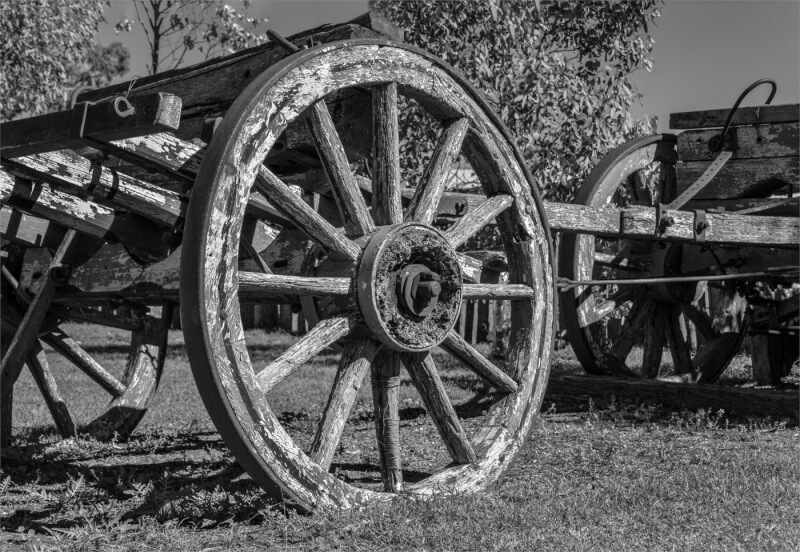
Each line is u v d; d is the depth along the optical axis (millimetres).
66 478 5039
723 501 4059
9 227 5285
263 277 3709
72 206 4656
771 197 8000
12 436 6391
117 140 3732
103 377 6441
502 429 4609
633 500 4086
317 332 3883
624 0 10875
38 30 15336
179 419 7727
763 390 7211
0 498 4488
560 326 10836
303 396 9227
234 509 3979
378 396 4289
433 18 10203
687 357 8336
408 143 10336
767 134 7926
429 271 4109
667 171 8461
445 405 4414
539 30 10797
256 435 3594
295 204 3850
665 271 7867
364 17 4328
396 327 4016
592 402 7344
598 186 7645
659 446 5480
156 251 4922
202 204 3490
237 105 3621
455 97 4488
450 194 5844
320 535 3580
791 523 3809
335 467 5348
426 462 5414
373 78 4098
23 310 6004
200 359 3484
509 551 3357
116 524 3889
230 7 13922
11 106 15297
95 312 6336
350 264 4000
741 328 8633
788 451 5340
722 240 6840
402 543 3463
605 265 8078
